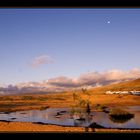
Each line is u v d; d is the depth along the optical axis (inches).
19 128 729.6
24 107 1979.6
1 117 1170.6
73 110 1457.9
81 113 1285.7
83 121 931.3
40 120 1002.1
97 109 1515.7
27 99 3472.0
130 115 1082.1
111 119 981.8
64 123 874.8
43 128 730.8
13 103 2664.9
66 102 2593.5
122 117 1039.6
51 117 1133.7
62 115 1229.7
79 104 1871.3
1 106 2139.5
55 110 1619.1
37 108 1849.2
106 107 1720.0
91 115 1162.0
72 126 781.9
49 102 2741.1
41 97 3735.2
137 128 729.0
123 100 2459.4
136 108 1614.2
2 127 751.7
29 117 1155.3
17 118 1110.4
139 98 2568.9
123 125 807.7
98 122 892.6
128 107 1739.7
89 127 754.8
